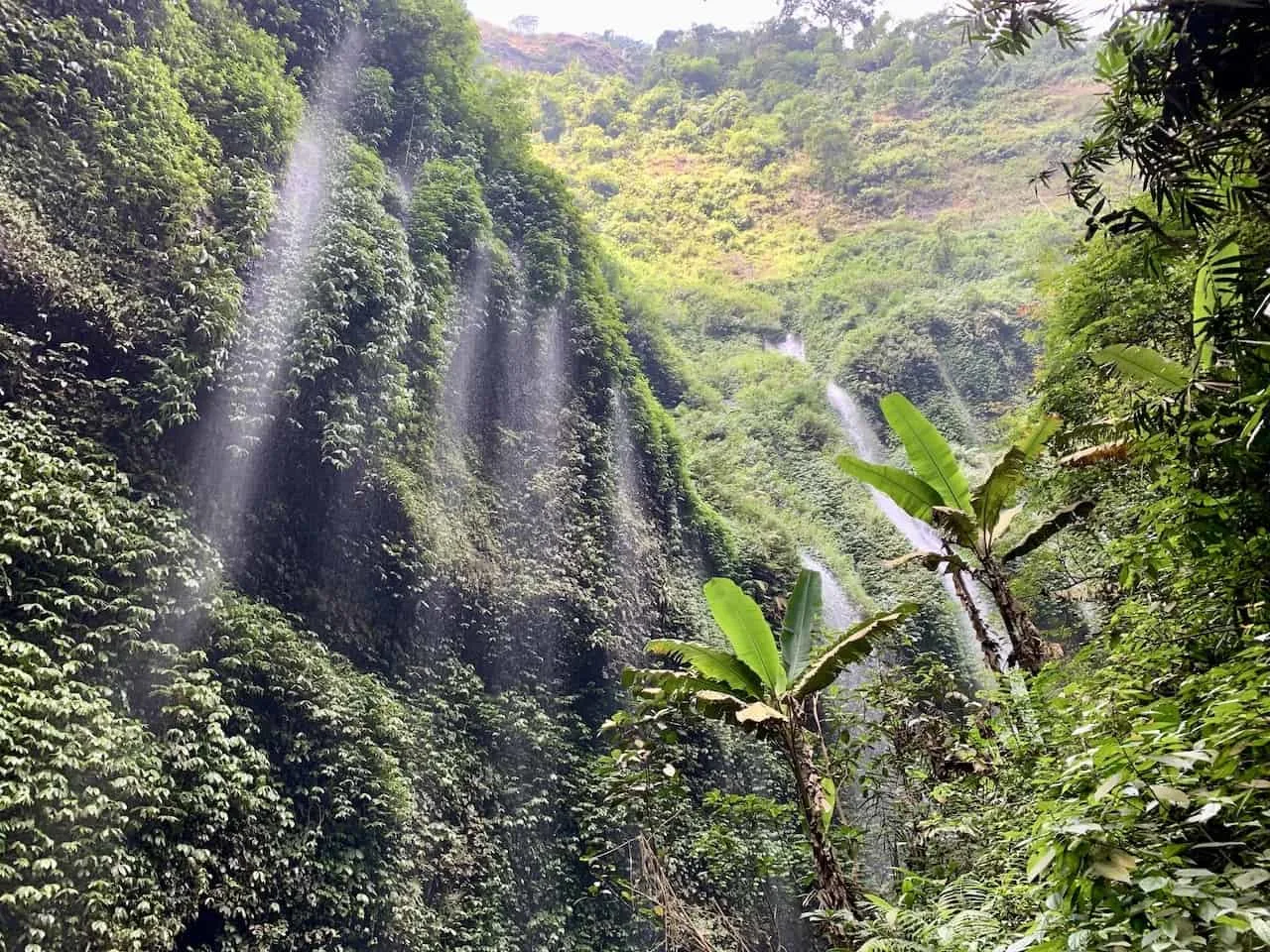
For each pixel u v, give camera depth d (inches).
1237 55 86.1
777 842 391.5
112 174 390.6
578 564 591.8
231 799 307.7
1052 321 369.4
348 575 442.9
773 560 852.0
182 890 278.7
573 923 449.7
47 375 343.9
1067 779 90.9
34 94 373.1
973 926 119.6
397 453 494.9
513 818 457.7
